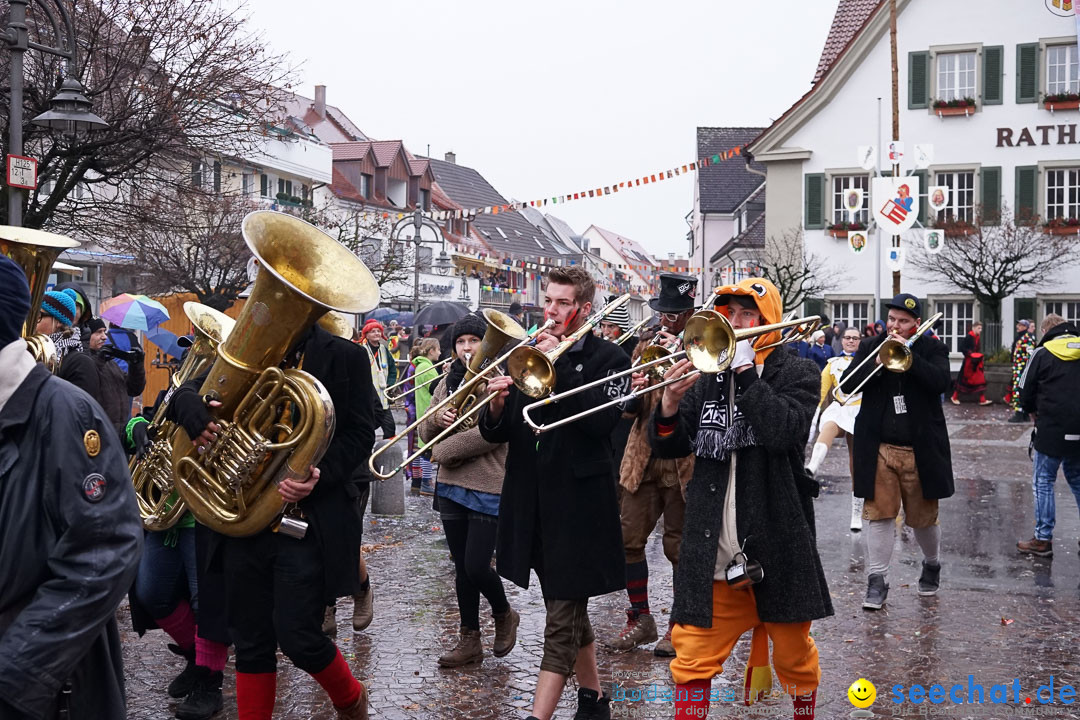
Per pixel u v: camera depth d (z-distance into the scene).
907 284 31.84
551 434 4.45
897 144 22.88
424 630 6.27
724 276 42.53
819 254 32.81
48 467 2.42
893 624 6.38
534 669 5.54
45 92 14.28
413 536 9.23
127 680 5.36
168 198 16.34
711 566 3.95
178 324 17.25
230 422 3.88
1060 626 6.33
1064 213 31.02
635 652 5.88
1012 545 8.89
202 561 4.72
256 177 31.36
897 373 6.78
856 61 32.22
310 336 4.13
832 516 10.33
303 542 3.98
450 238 46.41
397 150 46.59
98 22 14.57
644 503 5.94
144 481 4.89
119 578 2.45
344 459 4.06
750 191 48.00
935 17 31.70
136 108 14.70
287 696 5.12
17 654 2.32
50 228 15.66
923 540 7.00
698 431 4.02
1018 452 15.85
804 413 3.89
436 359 11.52
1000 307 30.95
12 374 2.45
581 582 4.33
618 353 4.56
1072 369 8.34
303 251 3.92
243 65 15.59
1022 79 31.12
